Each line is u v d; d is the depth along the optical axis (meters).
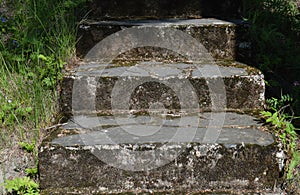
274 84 4.07
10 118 3.83
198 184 3.47
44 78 4.02
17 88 4.00
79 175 3.46
